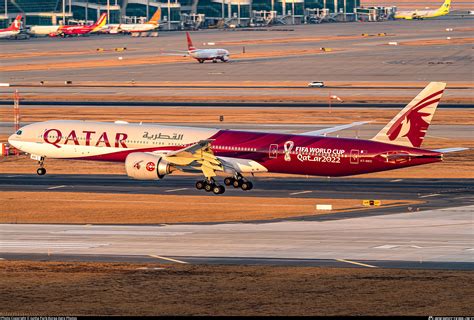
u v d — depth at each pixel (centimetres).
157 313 15775
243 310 15975
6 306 16262
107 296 16912
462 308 16050
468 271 18725
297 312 15850
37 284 17800
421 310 15925
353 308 16075
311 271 18775
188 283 17850
